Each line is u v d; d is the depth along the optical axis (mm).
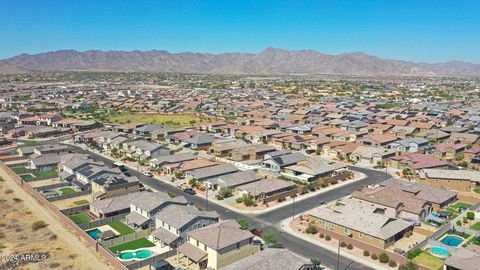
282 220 77188
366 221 68688
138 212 75250
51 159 114062
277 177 103438
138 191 91500
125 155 129000
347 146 133500
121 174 96250
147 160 120562
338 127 177000
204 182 97125
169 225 66375
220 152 131000
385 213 77438
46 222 74625
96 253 62312
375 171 114500
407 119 183500
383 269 58344
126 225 74250
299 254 62906
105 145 143625
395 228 67000
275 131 166875
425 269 55906
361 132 159375
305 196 91875
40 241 66062
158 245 65750
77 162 104125
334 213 73062
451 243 67062
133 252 63000
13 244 64688
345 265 59531
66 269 56781
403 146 132500
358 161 125250
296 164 110250
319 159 111562
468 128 166125
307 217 78188
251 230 71875
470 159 125312
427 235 70125
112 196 87562
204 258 57188
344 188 98312
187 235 61375
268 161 110750
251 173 98938
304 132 165625
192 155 119875
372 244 64875
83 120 191000
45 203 84312
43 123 188500
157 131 160375
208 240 58125
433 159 116125
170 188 96688
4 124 172750
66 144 149000
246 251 59656
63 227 72438
